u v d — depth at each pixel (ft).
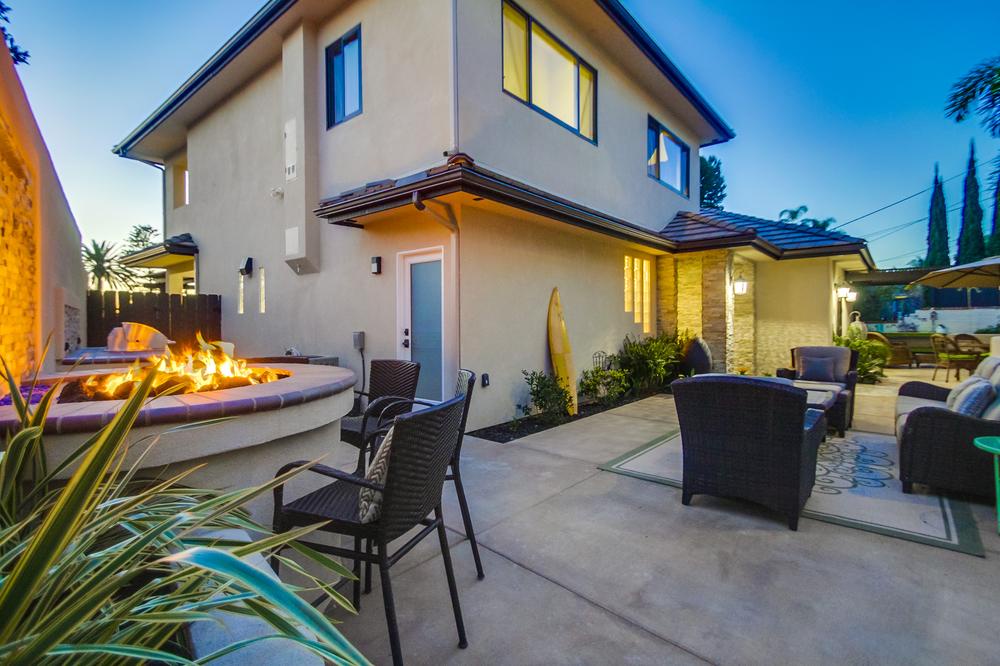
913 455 12.71
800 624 7.42
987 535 10.37
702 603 7.98
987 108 16.63
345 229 24.29
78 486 2.48
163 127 37.73
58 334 17.87
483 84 20.22
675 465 15.38
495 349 21.04
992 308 56.49
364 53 22.89
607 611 7.80
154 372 2.63
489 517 11.45
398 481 6.08
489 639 7.13
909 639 7.04
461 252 19.43
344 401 10.46
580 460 15.99
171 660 2.72
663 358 29.58
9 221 11.43
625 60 29.01
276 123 28.60
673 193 36.19
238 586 3.95
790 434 10.59
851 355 22.93
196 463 7.32
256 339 30.71
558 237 24.98
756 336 38.78
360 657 2.55
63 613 2.72
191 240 37.06
